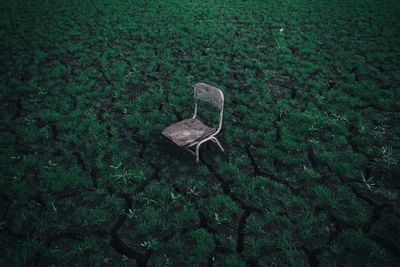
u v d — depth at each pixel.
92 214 2.62
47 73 5.36
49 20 8.47
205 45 6.65
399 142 3.48
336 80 5.07
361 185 2.92
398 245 2.35
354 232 2.40
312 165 3.21
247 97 4.54
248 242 2.41
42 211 2.67
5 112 4.23
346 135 3.62
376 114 4.04
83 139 3.61
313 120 3.85
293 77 5.16
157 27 7.88
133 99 4.57
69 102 4.46
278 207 2.70
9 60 5.93
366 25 7.89
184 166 3.21
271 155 3.33
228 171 3.12
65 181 2.93
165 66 5.55
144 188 2.95
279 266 2.23
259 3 10.42
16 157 3.30
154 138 3.67
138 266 2.28
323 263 2.22
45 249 2.33
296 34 7.32
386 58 5.85
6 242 2.42
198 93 3.28
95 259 2.29
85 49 6.49
